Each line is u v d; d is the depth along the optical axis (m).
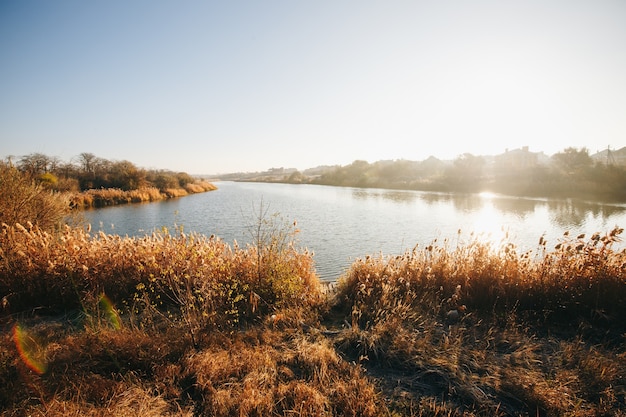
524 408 3.32
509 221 22.17
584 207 27.92
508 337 4.59
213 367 3.65
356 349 4.34
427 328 4.80
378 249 14.77
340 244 15.78
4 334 4.50
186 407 3.17
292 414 3.07
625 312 5.11
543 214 24.83
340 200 39.59
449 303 5.66
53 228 9.19
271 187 80.56
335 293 6.58
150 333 4.42
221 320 4.79
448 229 19.70
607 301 5.26
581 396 3.47
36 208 9.28
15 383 3.29
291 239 8.81
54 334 4.50
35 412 2.91
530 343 4.43
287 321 5.05
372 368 4.00
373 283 6.20
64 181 32.78
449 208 30.00
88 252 6.27
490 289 5.64
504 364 3.97
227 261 6.42
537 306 5.48
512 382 3.59
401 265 6.79
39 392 3.15
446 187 52.41
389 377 3.82
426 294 5.84
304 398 3.25
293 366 3.93
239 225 20.92
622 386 3.60
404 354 4.18
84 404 3.07
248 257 6.65
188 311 4.42
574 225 20.12
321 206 32.84
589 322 5.02
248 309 5.34
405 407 3.31
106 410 2.96
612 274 5.46
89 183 39.03
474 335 4.70
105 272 6.00
